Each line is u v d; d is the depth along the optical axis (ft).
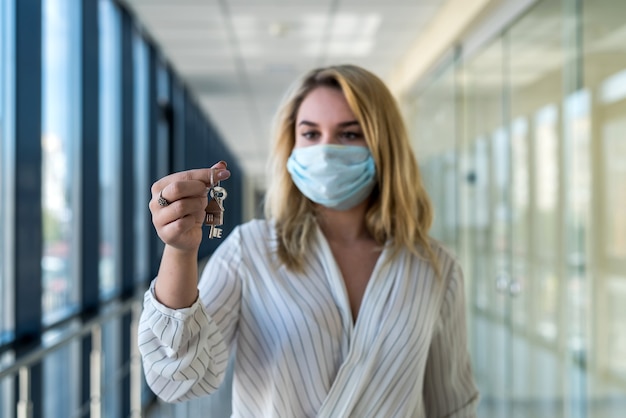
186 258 2.75
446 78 15.52
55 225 9.50
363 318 3.26
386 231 3.56
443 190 16.08
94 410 8.27
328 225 3.61
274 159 3.77
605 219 7.19
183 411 13.62
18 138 8.03
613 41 6.81
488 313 12.23
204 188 2.64
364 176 3.48
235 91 23.12
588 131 7.61
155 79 16.70
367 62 19.72
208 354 2.96
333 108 3.55
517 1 10.43
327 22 15.08
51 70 9.28
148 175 16.26
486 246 12.24
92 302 10.94
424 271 3.49
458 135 14.40
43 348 6.31
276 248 3.43
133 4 13.42
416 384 3.27
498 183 11.46
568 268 8.32
